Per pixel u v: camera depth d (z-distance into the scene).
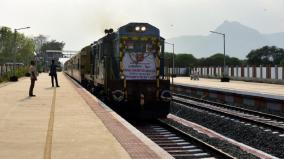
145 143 10.99
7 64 61.19
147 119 22.19
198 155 13.42
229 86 49.62
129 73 21.16
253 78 69.25
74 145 10.71
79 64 46.22
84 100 23.39
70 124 14.30
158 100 21.23
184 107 28.70
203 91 39.91
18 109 18.78
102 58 23.86
